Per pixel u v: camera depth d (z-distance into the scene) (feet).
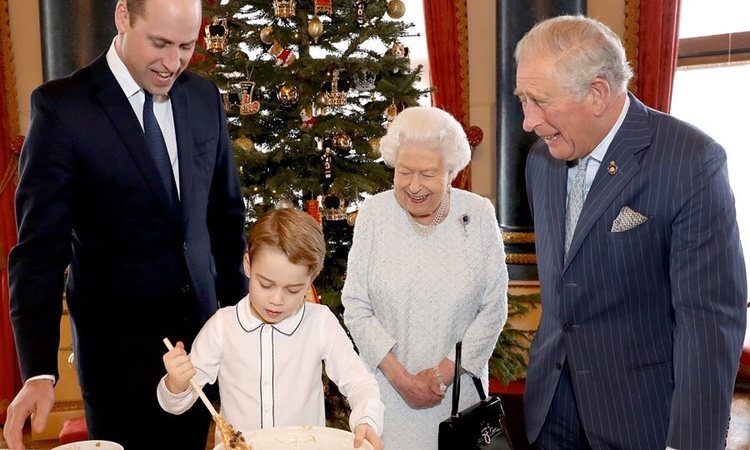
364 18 11.99
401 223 7.20
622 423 5.99
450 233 7.15
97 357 6.69
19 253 6.21
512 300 13.79
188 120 6.76
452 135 6.77
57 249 6.29
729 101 16.26
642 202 5.74
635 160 5.78
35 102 6.35
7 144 16.21
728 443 14.11
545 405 6.38
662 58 15.55
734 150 16.31
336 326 5.89
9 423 5.49
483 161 17.16
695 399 5.39
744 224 16.31
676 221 5.62
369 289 7.22
